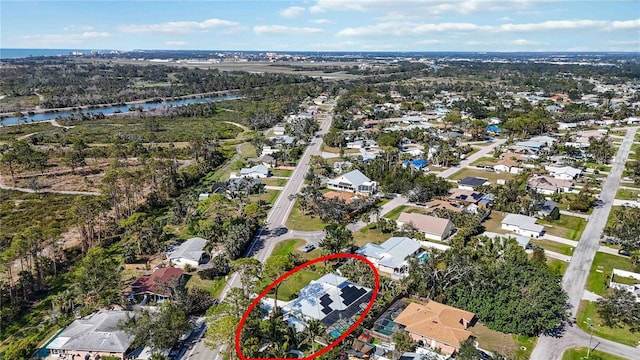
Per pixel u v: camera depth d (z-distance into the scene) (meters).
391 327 67.75
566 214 117.06
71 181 149.12
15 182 147.88
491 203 122.06
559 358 62.50
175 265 91.56
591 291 80.19
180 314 66.94
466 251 84.31
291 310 71.88
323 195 127.56
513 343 65.75
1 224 109.75
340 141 191.00
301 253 95.50
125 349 63.38
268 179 149.62
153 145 198.50
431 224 103.38
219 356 63.41
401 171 142.00
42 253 96.50
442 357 61.66
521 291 70.81
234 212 116.62
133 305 76.44
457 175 151.75
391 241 95.44
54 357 64.12
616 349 64.75
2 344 67.56
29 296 80.88
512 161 161.62
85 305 75.12
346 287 77.00
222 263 87.50
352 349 63.53
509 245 87.81
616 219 107.31
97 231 107.88
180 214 116.69
